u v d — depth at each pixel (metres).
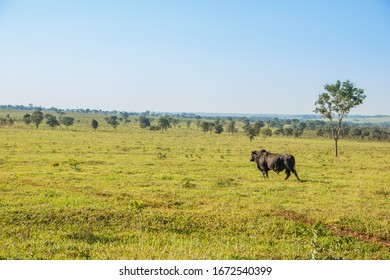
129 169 26.03
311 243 10.62
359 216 13.66
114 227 11.95
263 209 14.26
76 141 55.41
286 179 23.03
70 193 16.70
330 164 33.19
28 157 31.89
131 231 11.60
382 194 18.55
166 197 16.47
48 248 9.88
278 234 11.77
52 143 49.31
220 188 19.08
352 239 11.30
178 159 34.22
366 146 79.62
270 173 25.89
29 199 14.83
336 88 43.47
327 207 15.21
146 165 28.89
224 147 54.94
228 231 11.85
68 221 12.18
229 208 14.41
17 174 21.97
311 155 44.78
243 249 10.09
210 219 12.77
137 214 12.92
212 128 120.06
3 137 57.97
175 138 78.12
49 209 12.95
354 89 43.41
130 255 9.44
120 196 16.14
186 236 11.45
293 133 121.94
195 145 57.53
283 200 16.38
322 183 21.45
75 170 24.86
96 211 12.98
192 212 13.53
